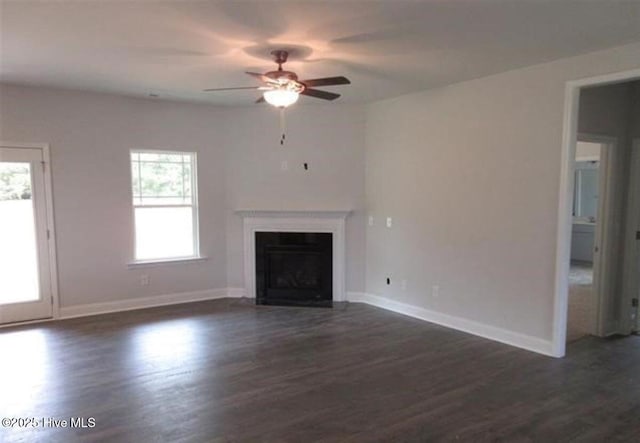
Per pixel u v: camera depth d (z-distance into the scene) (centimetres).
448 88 479
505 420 288
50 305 511
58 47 348
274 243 604
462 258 473
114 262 547
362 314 541
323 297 603
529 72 403
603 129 432
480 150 449
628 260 458
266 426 281
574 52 359
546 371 366
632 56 338
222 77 445
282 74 346
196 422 285
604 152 446
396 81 459
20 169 488
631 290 462
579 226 919
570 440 266
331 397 321
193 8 272
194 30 311
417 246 524
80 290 528
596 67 358
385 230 568
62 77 445
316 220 593
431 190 503
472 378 353
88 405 307
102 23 297
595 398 319
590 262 904
